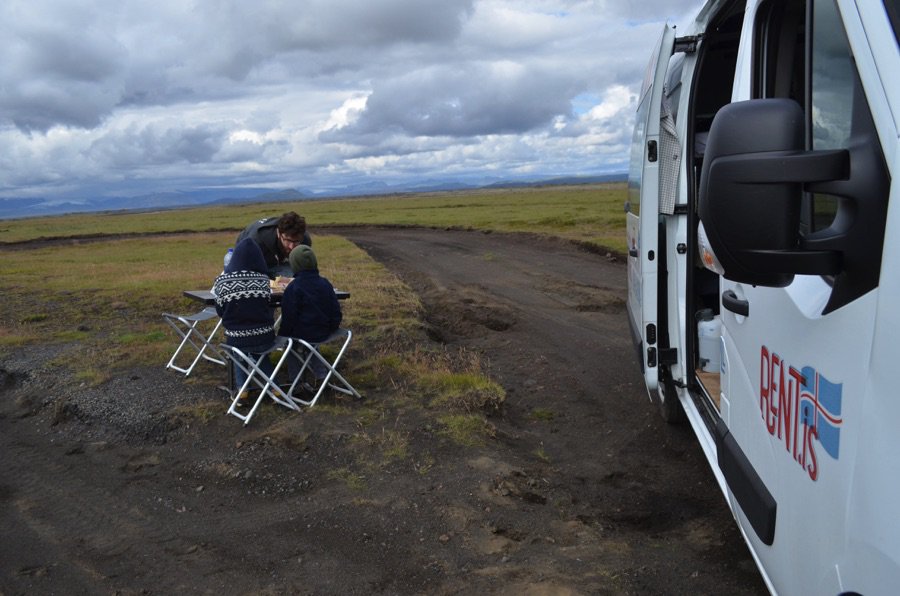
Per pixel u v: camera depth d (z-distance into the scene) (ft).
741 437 8.63
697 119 16.51
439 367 22.63
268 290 18.38
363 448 16.38
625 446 17.38
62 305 36.24
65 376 22.03
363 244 90.99
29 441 17.93
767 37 8.14
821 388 5.67
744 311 8.21
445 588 11.14
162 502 14.58
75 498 14.85
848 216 5.19
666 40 13.88
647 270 15.38
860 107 5.31
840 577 5.30
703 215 5.63
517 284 46.14
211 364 22.94
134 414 18.63
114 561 12.36
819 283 6.10
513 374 24.27
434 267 59.36
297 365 20.62
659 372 16.05
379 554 12.28
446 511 13.56
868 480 4.82
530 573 11.44
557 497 14.43
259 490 14.88
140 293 39.60
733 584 11.04
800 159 5.05
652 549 12.36
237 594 11.24
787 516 6.66
